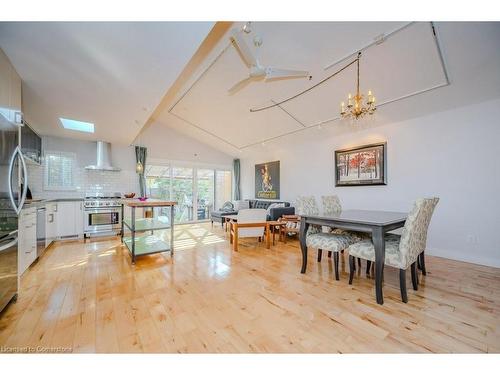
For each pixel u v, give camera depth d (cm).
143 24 161
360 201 447
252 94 417
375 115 392
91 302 205
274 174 660
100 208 472
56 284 243
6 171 191
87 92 268
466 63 260
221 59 338
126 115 346
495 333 161
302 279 262
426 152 358
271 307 198
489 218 301
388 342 152
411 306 200
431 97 322
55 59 202
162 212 665
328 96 374
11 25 159
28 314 184
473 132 313
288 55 300
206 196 764
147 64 212
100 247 396
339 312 191
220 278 263
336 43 270
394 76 302
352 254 240
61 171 493
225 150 771
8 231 192
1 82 188
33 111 330
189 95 466
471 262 314
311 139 543
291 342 153
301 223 285
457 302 206
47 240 371
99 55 198
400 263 205
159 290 231
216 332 163
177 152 698
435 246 348
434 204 234
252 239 483
